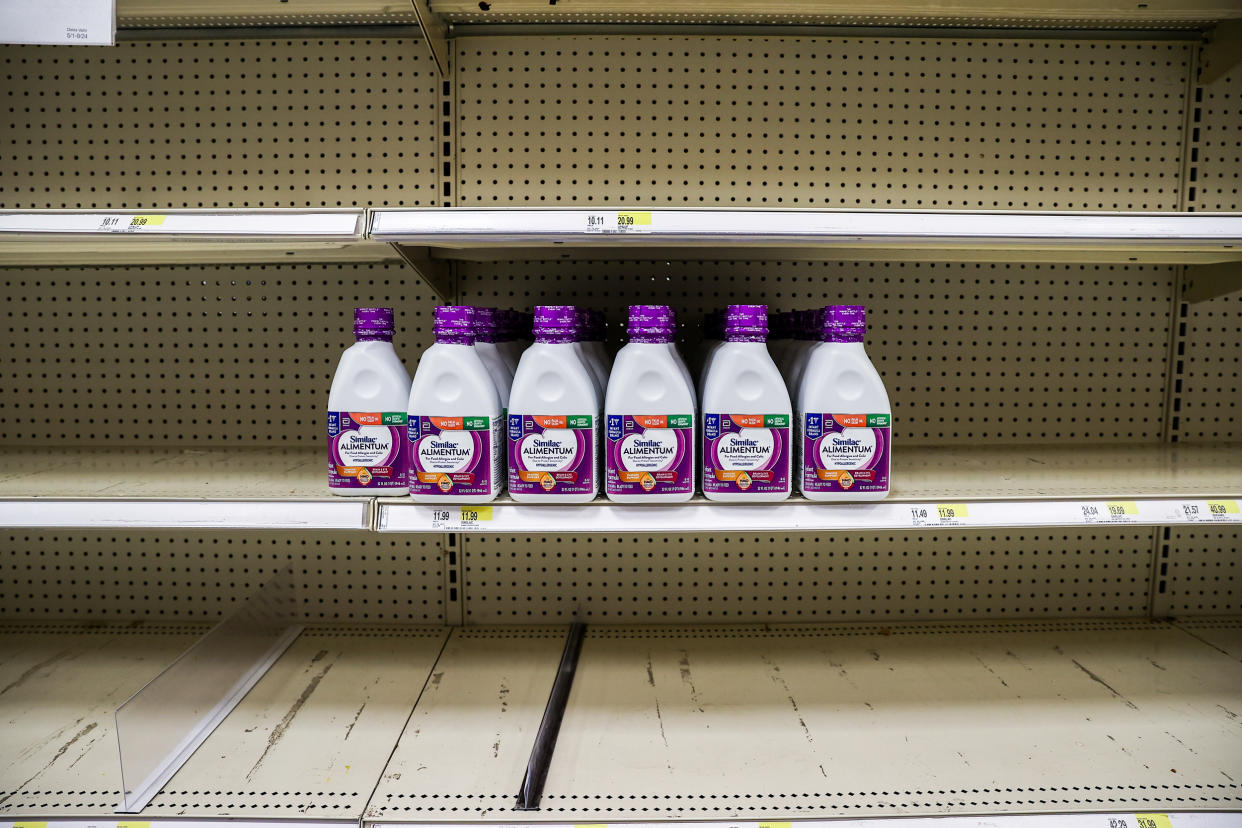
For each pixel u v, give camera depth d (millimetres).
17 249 1427
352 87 1654
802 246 1433
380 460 1256
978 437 1737
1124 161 1688
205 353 1728
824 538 1763
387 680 1497
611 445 1211
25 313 1736
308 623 1763
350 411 1251
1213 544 1774
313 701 1419
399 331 1696
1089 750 1274
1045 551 1774
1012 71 1664
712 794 1168
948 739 1306
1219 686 1475
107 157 1684
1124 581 1782
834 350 1219
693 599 1766
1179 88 1675
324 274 1700
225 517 1206
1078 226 1156
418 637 1693
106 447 1717
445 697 1433
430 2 1479
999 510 1206
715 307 1686
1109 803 1152
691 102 1653
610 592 1760
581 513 1213
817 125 1664
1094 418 1744
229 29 1635
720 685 1479
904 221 1154
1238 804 1152
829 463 1215
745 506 1218
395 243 1292
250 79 1661
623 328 1690
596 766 1226
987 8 1487
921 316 1708
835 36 1641
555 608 1762
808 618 1774
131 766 1129
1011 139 1680
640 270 1683
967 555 1772
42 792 1170
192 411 1742
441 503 1223
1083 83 1669
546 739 1273
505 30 1624
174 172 1682
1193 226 1152
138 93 1671
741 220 1153
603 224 1145
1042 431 1743
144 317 1728
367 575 1764
